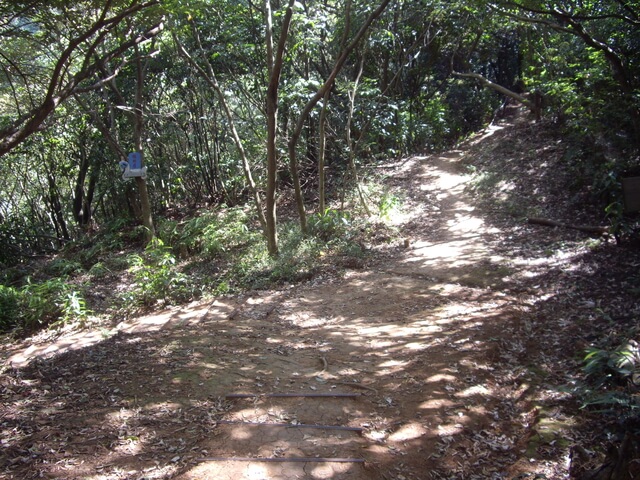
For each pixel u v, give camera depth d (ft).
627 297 18.49
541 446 11.21
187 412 12.51
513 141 46.93
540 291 21.07
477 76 56.08
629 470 8.98
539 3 26.25
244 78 46.98
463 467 10.71
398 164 51.85
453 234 32.19
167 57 45.57
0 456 10.41
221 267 32.89
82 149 52.26
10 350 23.03
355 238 33.78
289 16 25.44
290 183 52.26
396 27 47.01
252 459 10.43
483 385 14.14
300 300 24.73
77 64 41.45
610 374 11.93
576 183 33.12
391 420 12.36
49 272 41.32
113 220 52.80
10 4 18.80
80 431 11.49
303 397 13.50
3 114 44.96
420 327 18.95
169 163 53.47
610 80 28.81
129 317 26.11
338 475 10.08
